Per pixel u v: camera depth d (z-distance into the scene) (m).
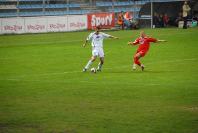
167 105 29.97
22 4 98.00
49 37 81.69
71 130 24.55
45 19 90.31
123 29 97.69
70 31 93.12
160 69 46.12
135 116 27.22
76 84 37.97
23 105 30.39
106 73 44.00
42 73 44.53
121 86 36.69
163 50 61.34
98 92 34.38
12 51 62.75
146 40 45.31
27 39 78.62
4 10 96.12
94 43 45.16
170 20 102.19
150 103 30.56
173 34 83.38
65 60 53.81
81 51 62.03
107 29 97.94
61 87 36.66
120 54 58.53
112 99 31.92
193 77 40.94
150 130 24.41
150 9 101.81
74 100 31.73
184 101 31.06
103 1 105.44
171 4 103.50
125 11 104.81
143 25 102.00
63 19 92.31
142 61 51.88
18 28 87.69
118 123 25.77
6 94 34.06
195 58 53.97
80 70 46.28
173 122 25.89
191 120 26.27
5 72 45.38
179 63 50.16
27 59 54.91
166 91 34.50
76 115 27.59
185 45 66.75
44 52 61.44
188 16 101.50
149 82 38.47
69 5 101.56
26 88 36.41
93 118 26.86
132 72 44.44
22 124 25.77
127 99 31.88
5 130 24.62
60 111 28.61
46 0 100.19
